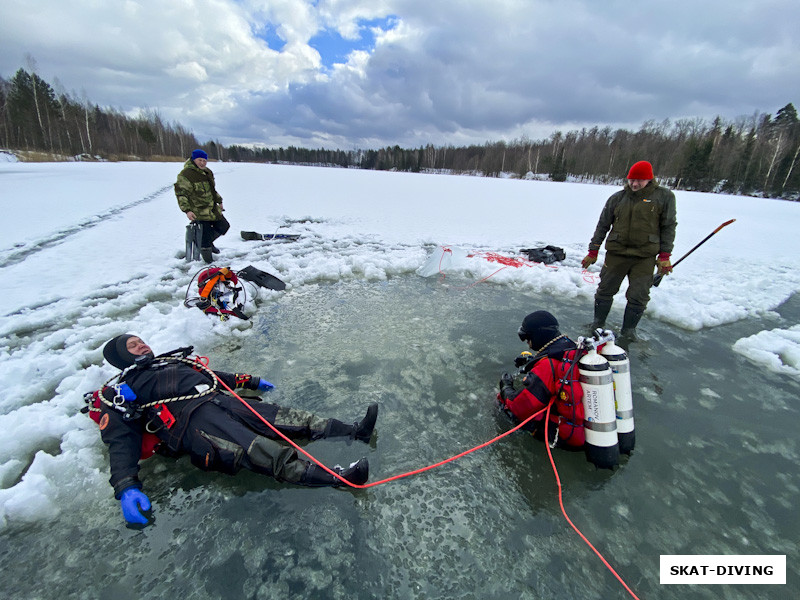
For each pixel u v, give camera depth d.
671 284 5.99
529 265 6.64
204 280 4.44
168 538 1.89
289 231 9.16
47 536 1.88
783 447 2.64
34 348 3.47
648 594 1.71
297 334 4.02
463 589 1.70
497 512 2.08
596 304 4.39
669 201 3.78
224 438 2.11
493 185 28.28
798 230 12.77
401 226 10.45
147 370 2.29
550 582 1.74
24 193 13.03
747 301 5.43
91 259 6.17
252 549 1.84
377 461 2.39
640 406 3.03
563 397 2.35
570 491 2.22
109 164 32.66
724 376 3.51
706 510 2.14
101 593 1.65
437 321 4.42
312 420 2.51
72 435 2.40
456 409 2.89
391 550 1.86
